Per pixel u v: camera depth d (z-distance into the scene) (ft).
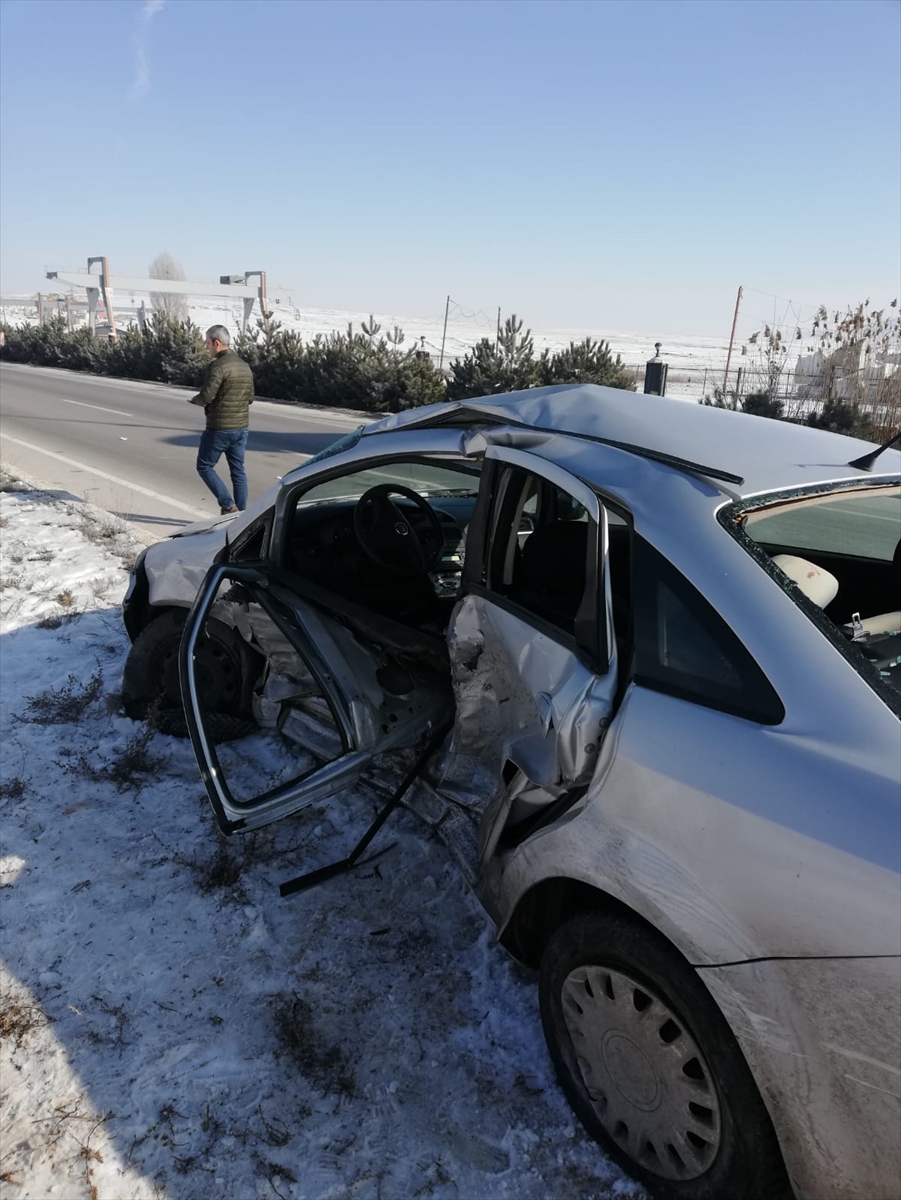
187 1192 6.73
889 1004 4.89
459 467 12.44
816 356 72.33
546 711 7.26
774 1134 5.69
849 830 5.19
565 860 6.86
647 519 7.05
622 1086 6.70
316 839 11.07
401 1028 8.26
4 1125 7.23
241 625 12.41
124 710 14.11
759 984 5.43
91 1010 8.36
